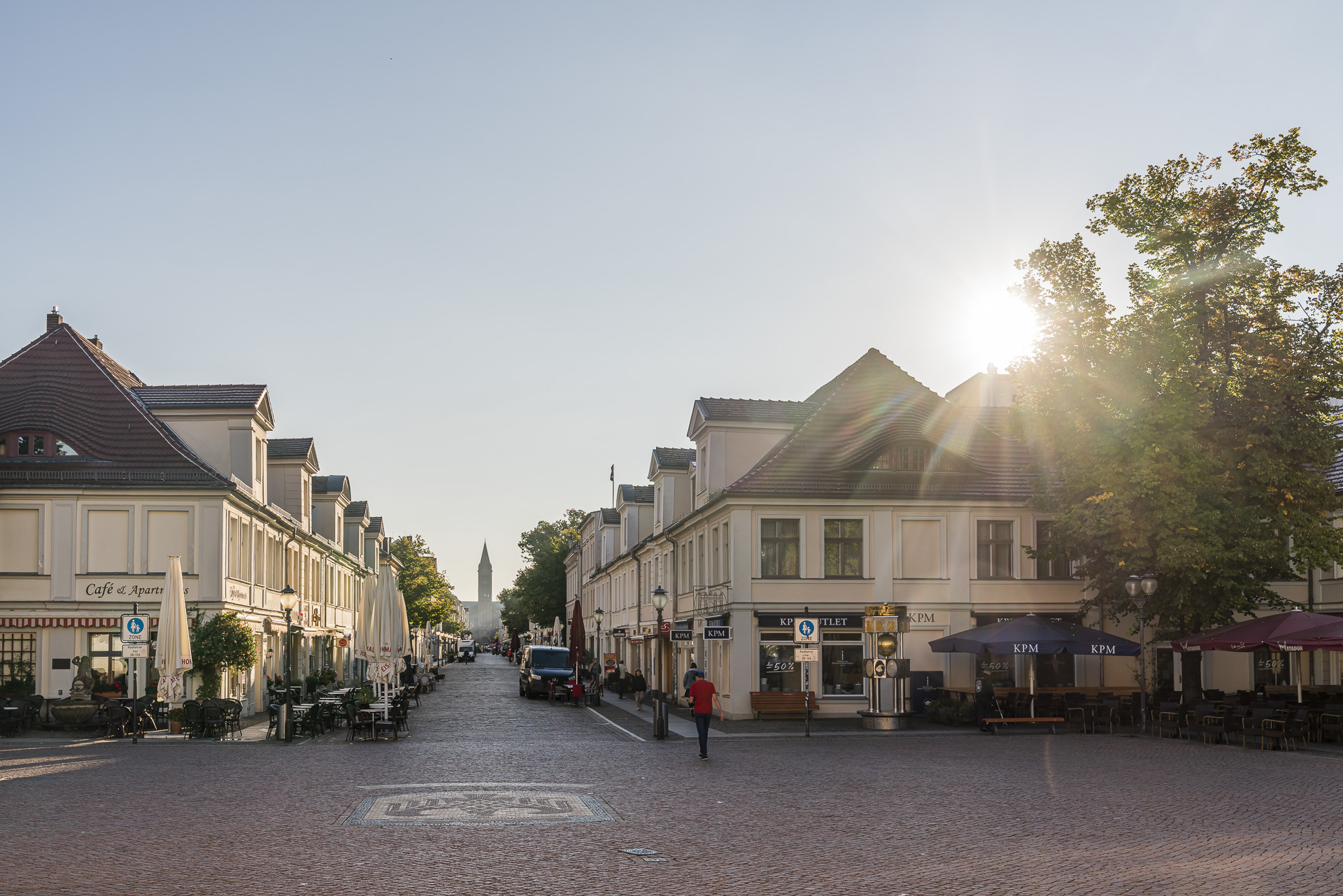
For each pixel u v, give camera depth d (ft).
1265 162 99.35
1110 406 100.27
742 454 132.67
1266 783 61.05
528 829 45.50
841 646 116.67
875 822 47.55
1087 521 101.19
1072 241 106.83
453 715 131.03
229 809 51.03
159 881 34.94
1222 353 100.53
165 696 95.04
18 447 116.78
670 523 161.38
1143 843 42.24
